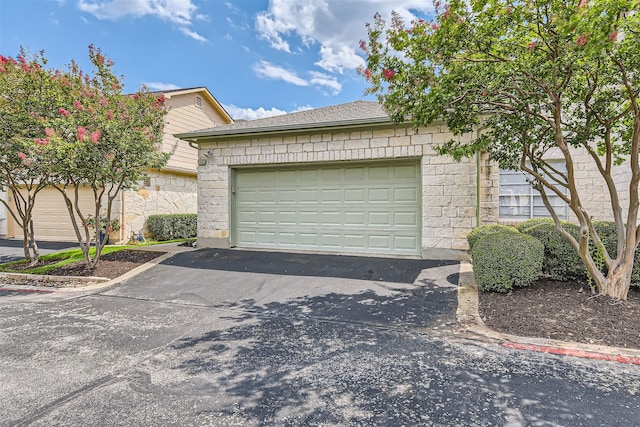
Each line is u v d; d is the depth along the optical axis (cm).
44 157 625
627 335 371
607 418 245
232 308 509
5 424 243
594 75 421
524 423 240
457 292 536
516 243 505
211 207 958
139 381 302
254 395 278
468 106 443
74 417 251
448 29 402
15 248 1125
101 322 457
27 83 684
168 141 1462
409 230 801
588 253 470
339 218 859
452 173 748
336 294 554
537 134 517
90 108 651
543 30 368
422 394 277
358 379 302
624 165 801
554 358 336
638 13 341
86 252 733
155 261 792
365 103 1086
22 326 443
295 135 875
